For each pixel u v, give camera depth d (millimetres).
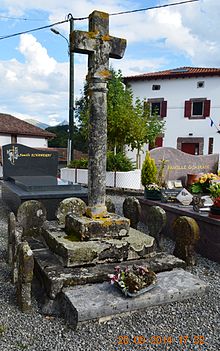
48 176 11164
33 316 3461
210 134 20547
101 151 4461
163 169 10070
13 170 11141
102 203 4531
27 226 5410
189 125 20938
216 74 20109
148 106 18062
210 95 20391
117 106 14734
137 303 3477
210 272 4898
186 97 20891
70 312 3330
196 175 9766
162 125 19578
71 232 4523
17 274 3961
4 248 5719
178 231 5234
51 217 7777
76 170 14523
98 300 3412
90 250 4035
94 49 4293
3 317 3426
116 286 3621
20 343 2994
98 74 4344
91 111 4434
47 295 3660
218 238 5355
